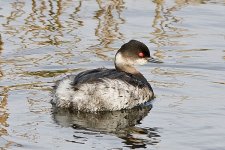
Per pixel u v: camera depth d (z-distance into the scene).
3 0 22.44
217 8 22.41
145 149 12.65
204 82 16.77
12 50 18.41
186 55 18.58
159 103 15.42
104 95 14.80
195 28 20.66
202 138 13.25
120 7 22.22
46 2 22.45
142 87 15.42
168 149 12.69
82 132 13.50
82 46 18.95
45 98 15.33
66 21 20.80
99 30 20.17
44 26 20.30
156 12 21.84
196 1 23.16
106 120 14.33
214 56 18.53
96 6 22.22
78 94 14.66
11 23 20.41
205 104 15.27
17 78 16.48
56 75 16.84
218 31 20.48
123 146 12.77
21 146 12.64
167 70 17.62
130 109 15.16
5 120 13.93
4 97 15.25
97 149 12.59
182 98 15.70
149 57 16.58
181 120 14.28
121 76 15.20
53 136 13.22
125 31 20.17
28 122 13.90
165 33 20.17
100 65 17.72
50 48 18.72
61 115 14.42
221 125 13.95
